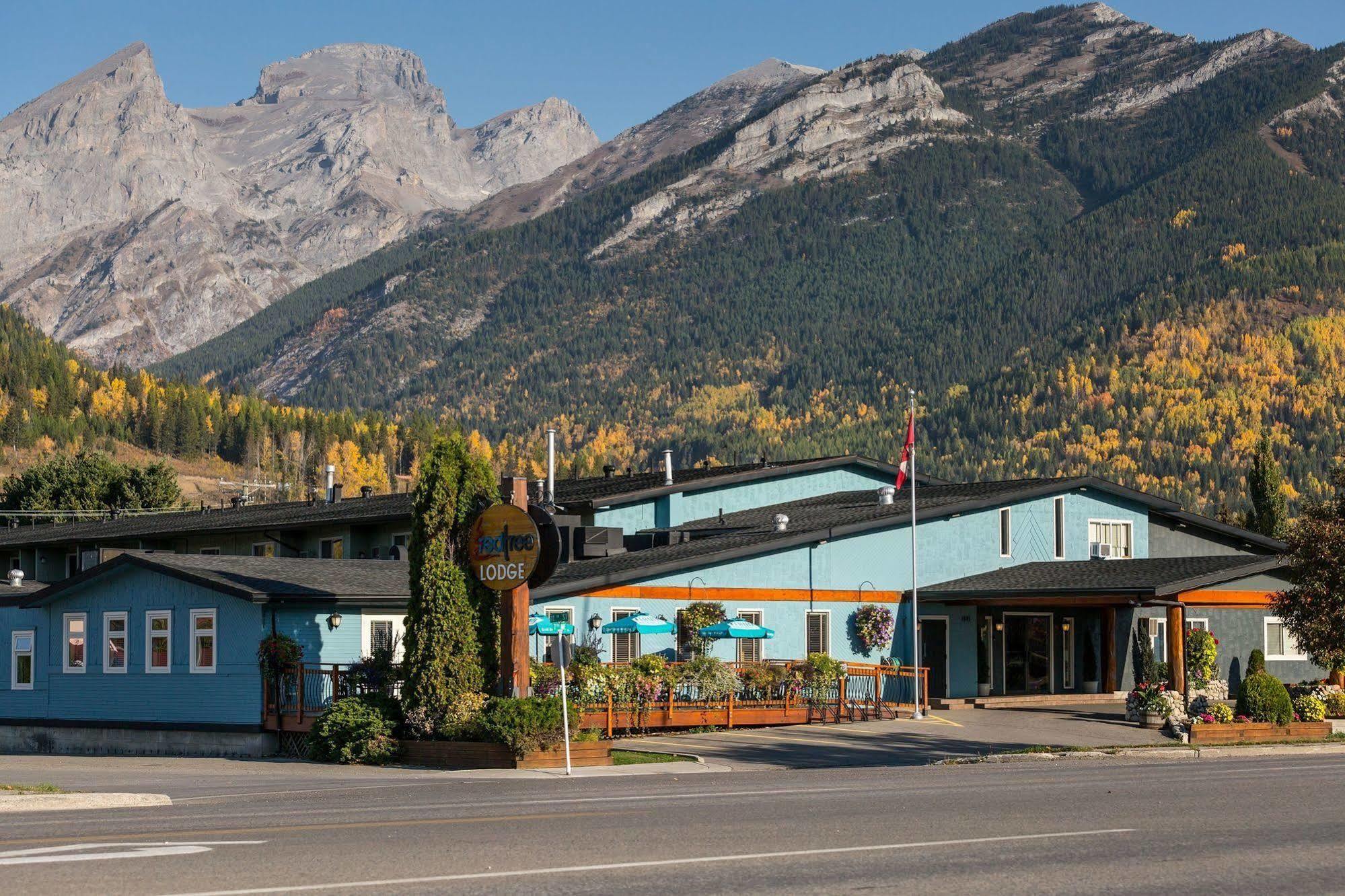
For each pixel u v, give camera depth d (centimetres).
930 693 4209
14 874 1160
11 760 3262
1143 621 4269
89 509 10481
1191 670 4191
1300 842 1360
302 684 3189
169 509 10612
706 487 4856
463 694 2762
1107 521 4669
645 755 2778
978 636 4241
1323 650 3441
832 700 3688
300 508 5431
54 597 3794
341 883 1115
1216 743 3059
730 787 2031
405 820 1568
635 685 3259
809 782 2117
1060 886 1113
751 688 3519
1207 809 1650
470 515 2847
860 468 5362
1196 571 3809
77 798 1836
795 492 5144
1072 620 4450
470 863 1223
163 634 3538
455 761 2658
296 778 2450
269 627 3312
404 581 3678
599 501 4553
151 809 1791
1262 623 4419
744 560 3928
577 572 3784
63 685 3775
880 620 4088
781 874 1166
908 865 1213
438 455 2834
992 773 2325
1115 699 4319
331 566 3828
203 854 1280
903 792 1903
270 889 1084
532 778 2347
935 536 4319
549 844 1349
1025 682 4350
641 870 1181
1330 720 3453
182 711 3459
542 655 3584
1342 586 3425
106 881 1124
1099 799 1777
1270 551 4881
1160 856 1272
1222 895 1080
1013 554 4466
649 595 3759
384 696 2909
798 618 4012
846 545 4125
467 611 2802
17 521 10088
